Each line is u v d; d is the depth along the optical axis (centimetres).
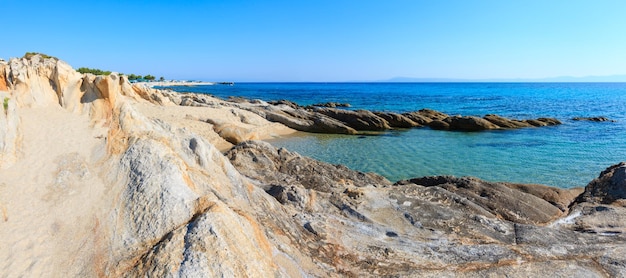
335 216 1161
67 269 607
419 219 1173
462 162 2778
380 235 1045
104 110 952
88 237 662
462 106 7844
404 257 902
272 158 1808
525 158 2909
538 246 968
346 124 4638
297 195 1212
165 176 760
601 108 7306
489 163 2744
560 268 844
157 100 3991
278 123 4347
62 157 810
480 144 3541
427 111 5412
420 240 1032
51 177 762
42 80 977
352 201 1262
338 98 10631
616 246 950
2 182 721
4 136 789
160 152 827
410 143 3606
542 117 5422
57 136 861
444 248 962
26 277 584
